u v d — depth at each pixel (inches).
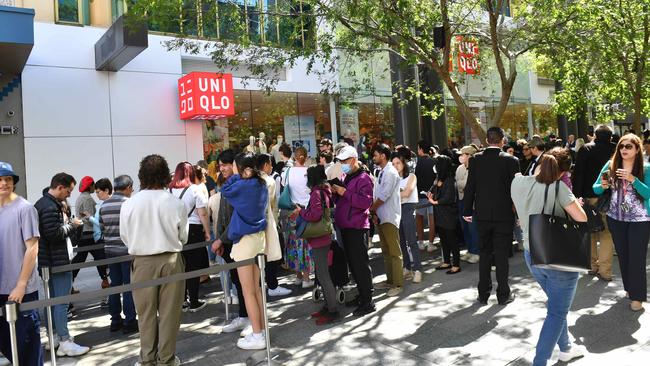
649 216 191.8
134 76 466.3
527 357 157.3
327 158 296.8
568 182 177.9
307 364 162.9
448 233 273.6
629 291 196.5
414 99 512.4
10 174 145.0
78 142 435.8
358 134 619.8
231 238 181.3
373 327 194.9
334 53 534.9
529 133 840.3
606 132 237.6
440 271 282.5
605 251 235.6
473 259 299.7
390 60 504.1
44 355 189.9
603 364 148.3
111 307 215.5
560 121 878.4
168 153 482.9
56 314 187.6
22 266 143.9
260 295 188.4
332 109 603.2
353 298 239.8
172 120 486.3
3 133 402.6
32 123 415.8
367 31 323.3
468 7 386.6
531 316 195.6
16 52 345.1
